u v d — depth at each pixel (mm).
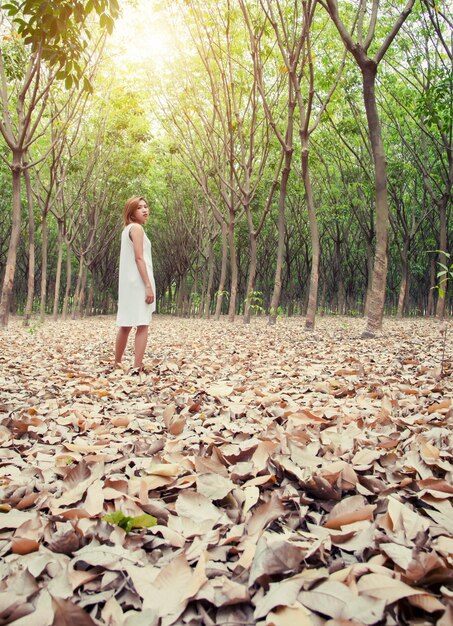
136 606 1242
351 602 1166
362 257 34344
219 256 35906
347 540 1519
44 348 7914
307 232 30844
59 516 1689
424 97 13602
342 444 2486
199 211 24906
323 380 4637
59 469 2230
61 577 1335
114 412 3529
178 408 3586
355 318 25484
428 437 2564
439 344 7781
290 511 1707
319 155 20375
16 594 1263
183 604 1209
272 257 37344
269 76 15711
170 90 16297
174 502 1912
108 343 8984
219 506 1854
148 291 5301
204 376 4992
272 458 2178
